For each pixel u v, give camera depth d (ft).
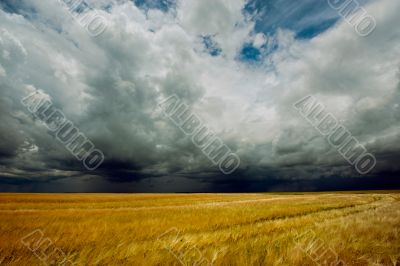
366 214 42.73
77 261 19.35
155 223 37.91
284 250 20.99
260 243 24.21
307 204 80.48
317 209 63.77
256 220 44.09
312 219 41.42
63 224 35.14
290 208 65.10
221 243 24.93
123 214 51.57
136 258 19.80
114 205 89.56
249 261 18.81
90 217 45.93
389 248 21.71
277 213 54.24
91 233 28.96
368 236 25.41
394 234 26.53
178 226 36.06
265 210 59.82
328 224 32.30
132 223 37.47
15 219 41.01
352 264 18.48
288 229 32.89
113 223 37.29
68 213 53.31
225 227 36.68
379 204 77.10
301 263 18.38
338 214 49.19
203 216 47.80
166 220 41.70
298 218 43.27
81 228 31.35
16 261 19.13
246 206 73.51
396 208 54.70
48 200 120.98
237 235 29.35
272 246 22.88
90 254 20.84
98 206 84.99
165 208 70.95
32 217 44.29
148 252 21.17
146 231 31.37
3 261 19.52
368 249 21.34
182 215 49.67
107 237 27.14
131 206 84.58
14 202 101.86
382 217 37.83
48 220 40.19
